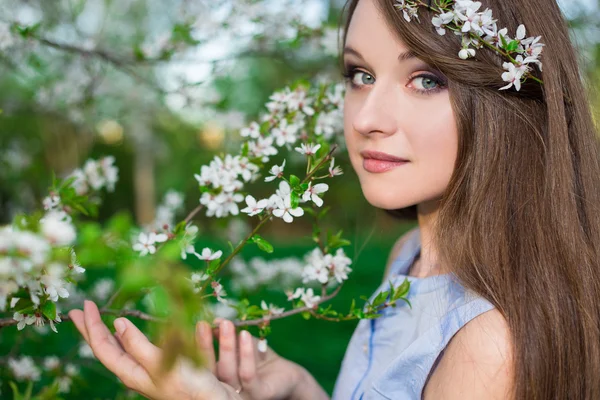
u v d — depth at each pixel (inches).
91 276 122.6
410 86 46.9
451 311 45.3
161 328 22.8
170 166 510.6
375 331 55.3
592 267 46.3
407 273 59.7
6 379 75.1
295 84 59.8
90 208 59.3
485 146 45.7
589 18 96.2
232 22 83.9
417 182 46.8
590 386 42.4
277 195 42.4
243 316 51.1
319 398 58.3
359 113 46.7
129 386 41.8
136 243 45.0
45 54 97.3
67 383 72.9
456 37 45.3
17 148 136.1
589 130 49.9
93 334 43.1
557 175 45.6
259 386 53.2
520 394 40.1
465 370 42.3
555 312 42.4
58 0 105.8
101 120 145.4
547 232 45.1
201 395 39.1
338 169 43.6
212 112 93.0
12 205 135.0
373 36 47.3
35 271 31.5
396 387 47.9
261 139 55.5
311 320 150.0
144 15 178.5
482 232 44.9
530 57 44.0
